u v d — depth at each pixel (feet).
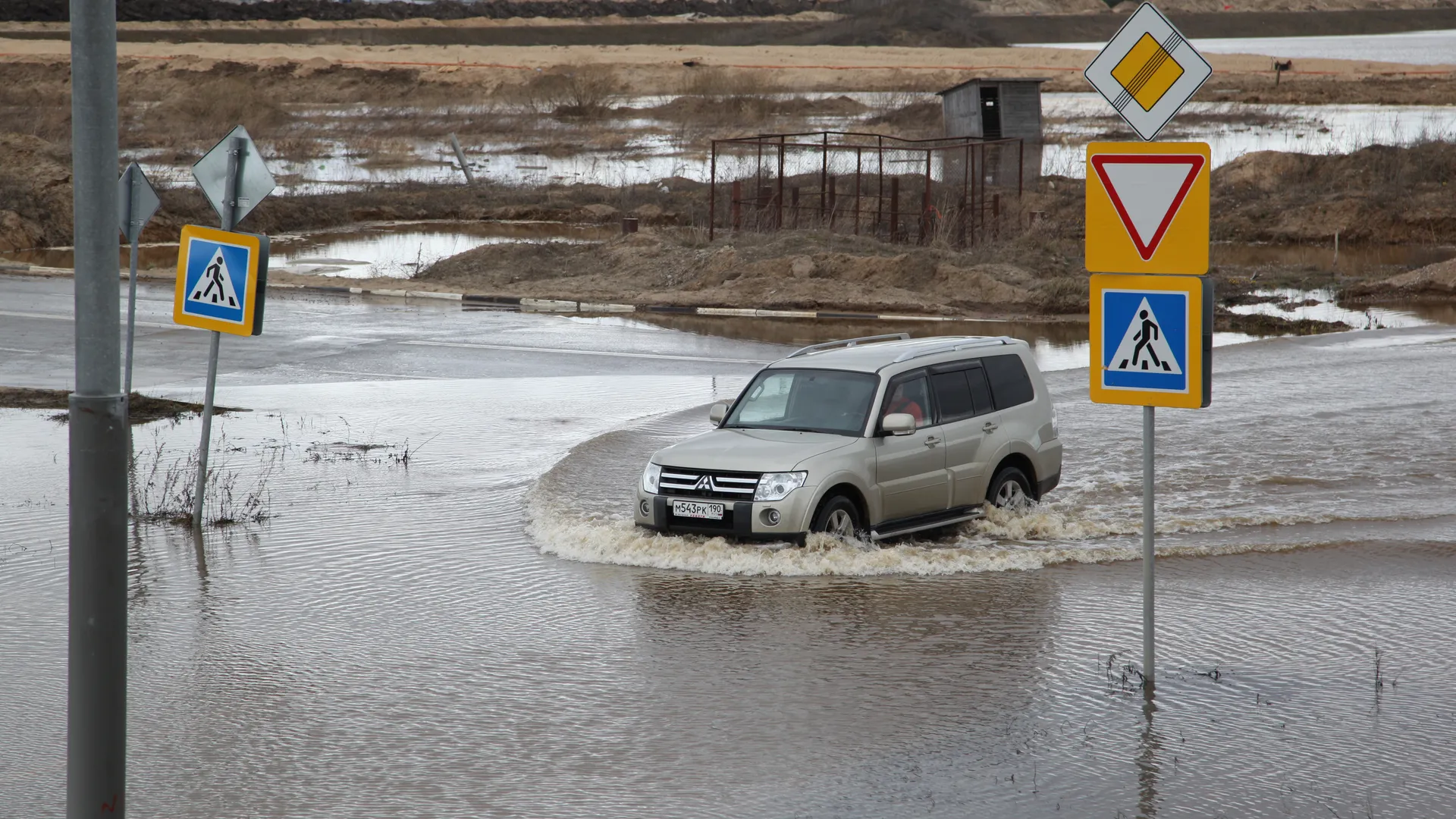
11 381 156.04
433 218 395.75
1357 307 239.09
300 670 67.56
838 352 100.17
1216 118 583.58
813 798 51.47
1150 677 63.77
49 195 342.85
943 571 86.07
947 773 53.83
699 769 54.49
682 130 595.47
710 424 134.72
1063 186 382.63
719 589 82.07
